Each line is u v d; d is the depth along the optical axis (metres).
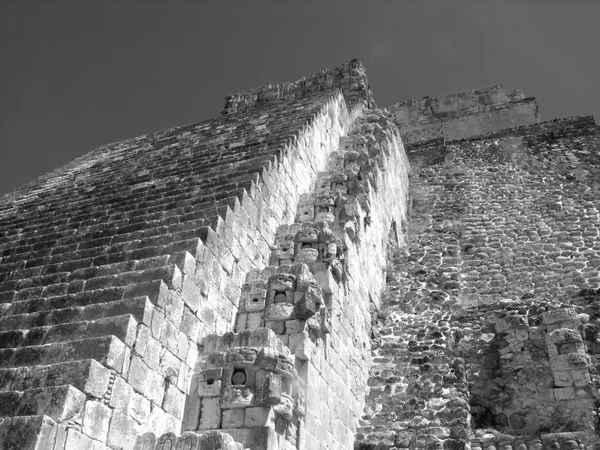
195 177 12.73
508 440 10.42
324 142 16.86
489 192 21.06
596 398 10.73
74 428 5.92
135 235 10.00
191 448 6.56
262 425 7.43
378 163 17.48
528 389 11.37
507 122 30.00
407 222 20.16
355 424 11.17
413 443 10.66
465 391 11.57
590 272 14.77
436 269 16.33
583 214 17.81
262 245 10.93
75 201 14.19
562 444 10.12
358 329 12.45
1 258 10.75
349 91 25.55
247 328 9.27
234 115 20.78
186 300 8.20
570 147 23.27
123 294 7.80
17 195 17.27
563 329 11.64
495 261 16.23
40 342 7.27
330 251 10.93
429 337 13.21
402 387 11.99
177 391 7.63
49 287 8.66
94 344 6.70
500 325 12.36
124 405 6.66
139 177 14.72
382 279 15.73
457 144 26.11
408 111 32.12
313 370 9.16
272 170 12.20
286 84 27.23
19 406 6.02
